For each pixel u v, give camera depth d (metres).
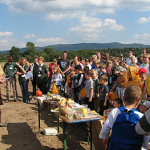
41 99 5.38
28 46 79.31
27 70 9.28
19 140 5.05
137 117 2.47
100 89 5.92
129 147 2.40
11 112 7.59
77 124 6.19
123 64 6.68
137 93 2.60
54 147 4.66
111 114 2.62
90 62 10.70
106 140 2.73
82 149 4.58
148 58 6.28
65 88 9.23
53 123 6.36
